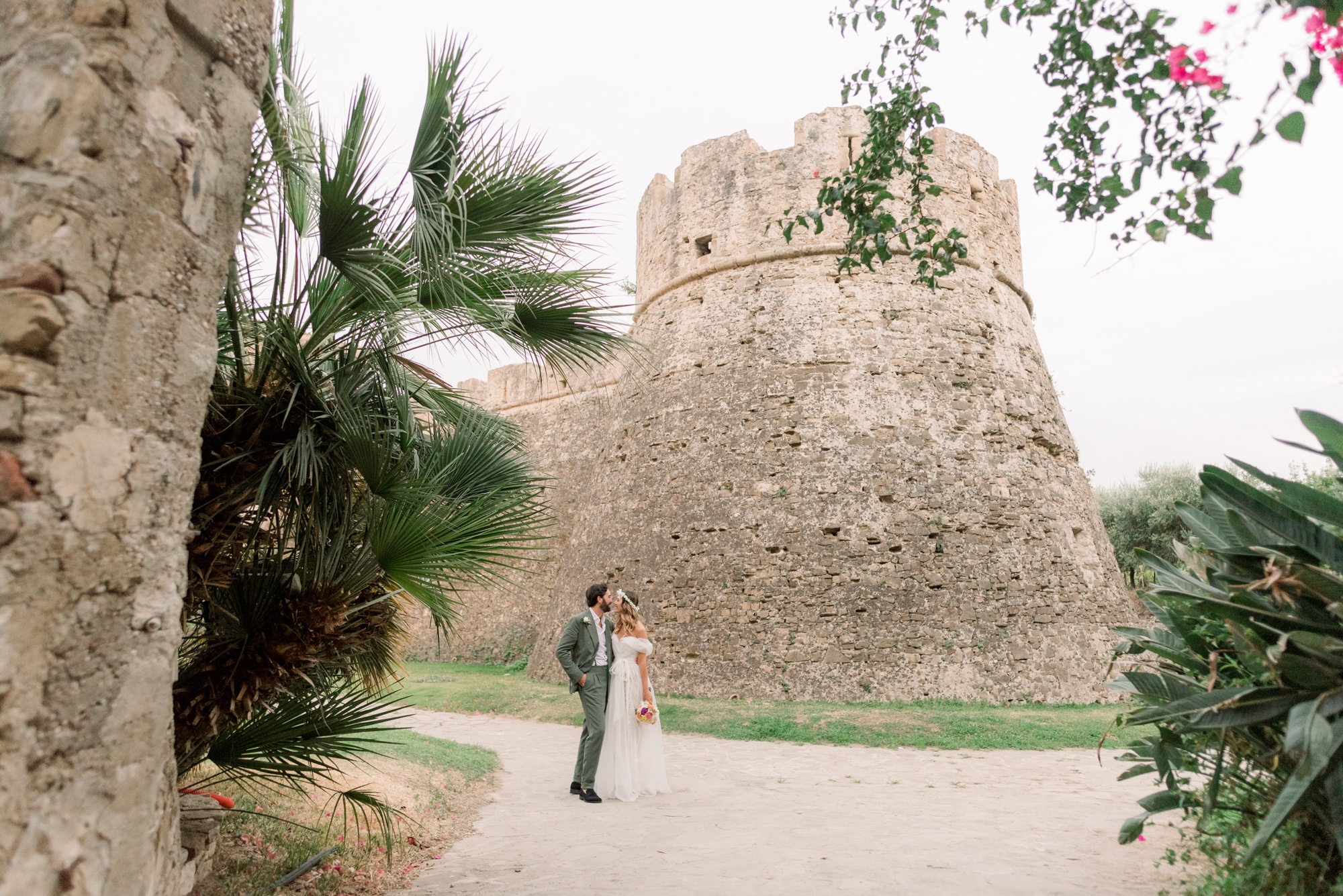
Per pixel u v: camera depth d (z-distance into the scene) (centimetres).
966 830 469
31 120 191
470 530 370
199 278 225
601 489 1488
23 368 177
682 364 1398
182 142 218
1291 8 219
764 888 359
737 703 1052
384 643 447
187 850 301
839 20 407
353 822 448
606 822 498
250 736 353
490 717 1134
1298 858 291
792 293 1334
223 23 234
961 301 1334
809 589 1143
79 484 186
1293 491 285
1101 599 1263
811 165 1374
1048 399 1403
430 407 471
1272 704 276
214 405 332
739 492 1238
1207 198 281
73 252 187
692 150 1516
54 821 176
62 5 199
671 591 1241
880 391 1242
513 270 403
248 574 362
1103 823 486
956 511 1181
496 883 373
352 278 348
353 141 331
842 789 605
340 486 374
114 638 194
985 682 1077
